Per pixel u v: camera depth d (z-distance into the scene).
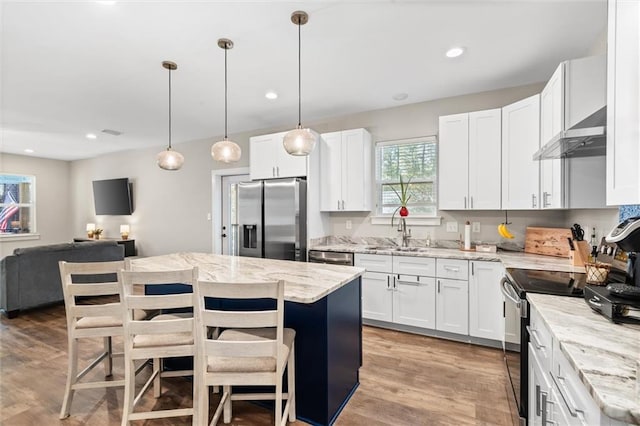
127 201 6.25
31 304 3.71
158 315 2.17
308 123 4.39
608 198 1.23
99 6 1.91
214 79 3.01
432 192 3.65
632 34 1.05
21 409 1.95
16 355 2.67
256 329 1.79
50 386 2.20
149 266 2.44
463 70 2.85
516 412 1.89
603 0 1.89
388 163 3.90
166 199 5.91
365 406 1.97
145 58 2.59
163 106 3.75
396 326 3.24
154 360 2.04
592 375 0.80
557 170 2.29
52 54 2.50
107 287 1.91
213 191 5.37
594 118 1.70
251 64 2.71
